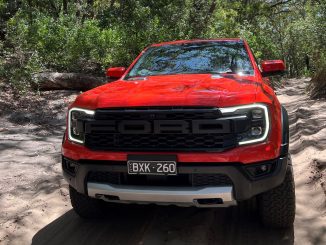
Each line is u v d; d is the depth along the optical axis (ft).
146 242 11.12
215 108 9.43
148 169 9.68
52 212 13.51
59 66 39.45
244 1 91.25
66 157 10.92
